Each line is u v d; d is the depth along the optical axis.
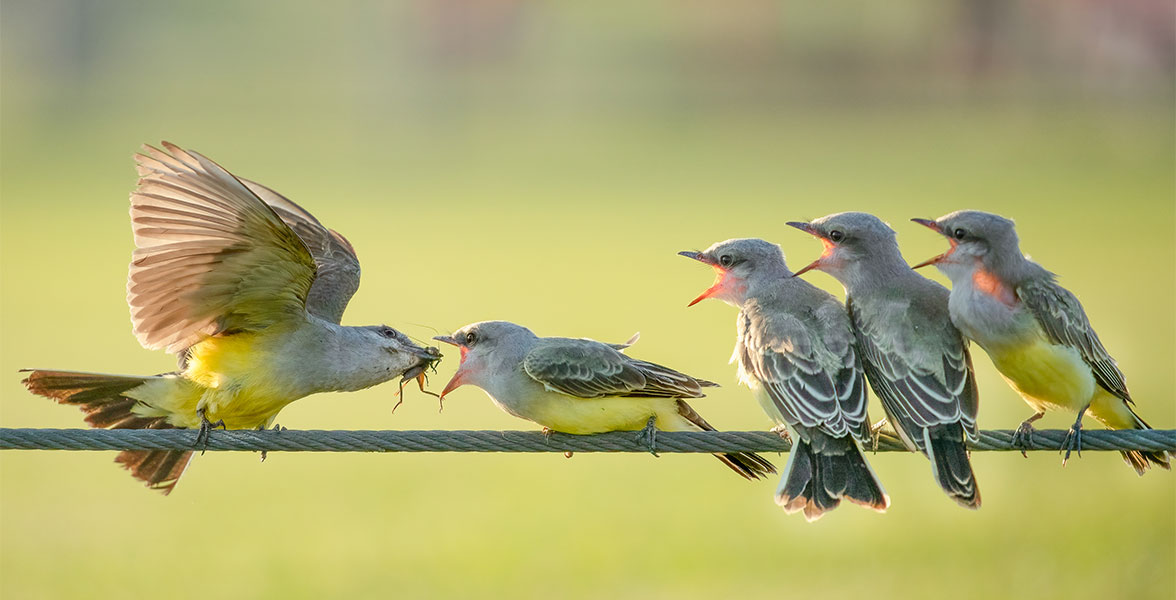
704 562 11.58
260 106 60.31
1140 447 6.84
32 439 6.73
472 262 29.36
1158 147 48.53
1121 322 21.22
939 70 62.75
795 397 7.19
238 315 7.16
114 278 27.66
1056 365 7.16
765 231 31.91
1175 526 11.63
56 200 38.97
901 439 7.34
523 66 69.06
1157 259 27.62
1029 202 37.06
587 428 7.42
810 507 6.98
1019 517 12.16
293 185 40.84
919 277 7.75
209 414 7.18
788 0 66.19
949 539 11.91
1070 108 57.12
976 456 13.23
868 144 52.56
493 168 47.25
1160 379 17.30
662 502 13.63
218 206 6.68
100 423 7.27
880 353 7.32
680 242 32.00
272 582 11.30
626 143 53.84
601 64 67.25
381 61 69.94
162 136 51.44
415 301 24.09
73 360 19.94
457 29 68.81
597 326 22.17
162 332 7.11
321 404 17.66
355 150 50.19
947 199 37.19
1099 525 11.88
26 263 29.30
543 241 32.50
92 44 67.12
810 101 63.44
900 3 63.81
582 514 12.95
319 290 8.38
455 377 7.70
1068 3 58.59
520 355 7.54
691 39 68.75
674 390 7.30
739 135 55.84
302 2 80.88
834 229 7.79
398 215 36.47
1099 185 40.78
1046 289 7.22
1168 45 56.12
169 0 78.12
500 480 14.56
